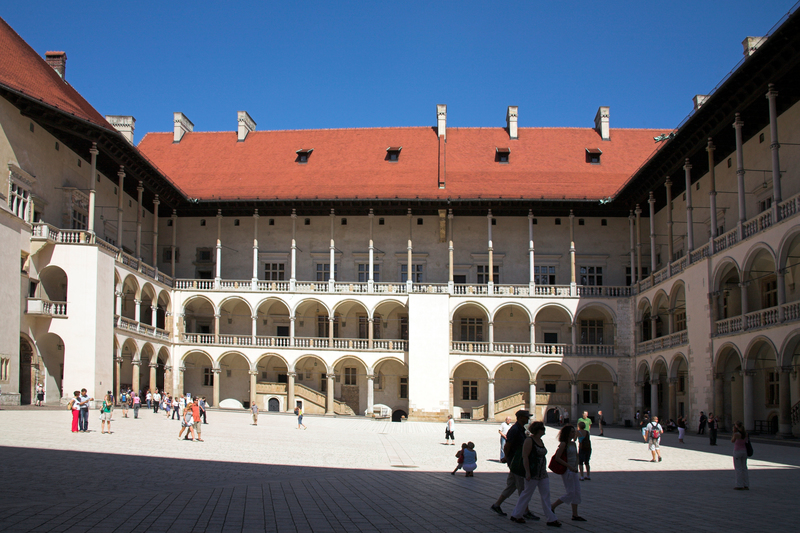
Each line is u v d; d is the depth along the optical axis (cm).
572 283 5503
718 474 2133
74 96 4819
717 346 3862
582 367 5419
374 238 5919
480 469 2244
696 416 4116
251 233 5953
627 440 3716
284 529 1151
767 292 4050
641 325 5328
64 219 4400
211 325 5931
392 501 1484
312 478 1867
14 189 3859
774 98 3356
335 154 6200
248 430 3641
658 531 1188
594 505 1489
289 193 5641
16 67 4138
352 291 5606
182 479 1744
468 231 5872
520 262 5819
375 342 5569
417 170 5903
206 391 5847
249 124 6662
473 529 1189
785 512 1396
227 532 1108
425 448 3030
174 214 5759
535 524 1245
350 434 3753
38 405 3862
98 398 4141
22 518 1155
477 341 5784
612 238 5800
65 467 1842
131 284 4912
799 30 2959
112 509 1273
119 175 4703
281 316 5903
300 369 5828
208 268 5881
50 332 4078
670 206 4644
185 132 6681
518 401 5516
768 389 4034
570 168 5944
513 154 6128
